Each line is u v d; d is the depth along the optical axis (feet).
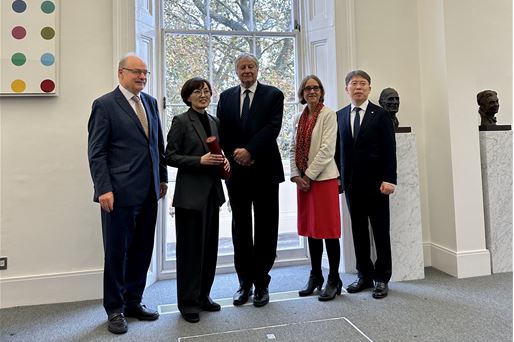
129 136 6.88
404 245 9.35
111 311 6.95
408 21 10.45
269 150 7.69
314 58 10.73
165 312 7.79
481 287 8.64
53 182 8.50
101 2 8.80
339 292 8.39
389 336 6.45
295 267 10.68
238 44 10.73
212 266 7.63
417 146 10.46
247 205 7.84
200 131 7.29
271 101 7.68
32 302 8.30
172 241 10.39
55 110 8.52
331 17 10.18
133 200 6.81
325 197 7.93
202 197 7.09
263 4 10.91
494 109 9.74
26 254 8.36
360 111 8.43
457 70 9.52
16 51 8.25
